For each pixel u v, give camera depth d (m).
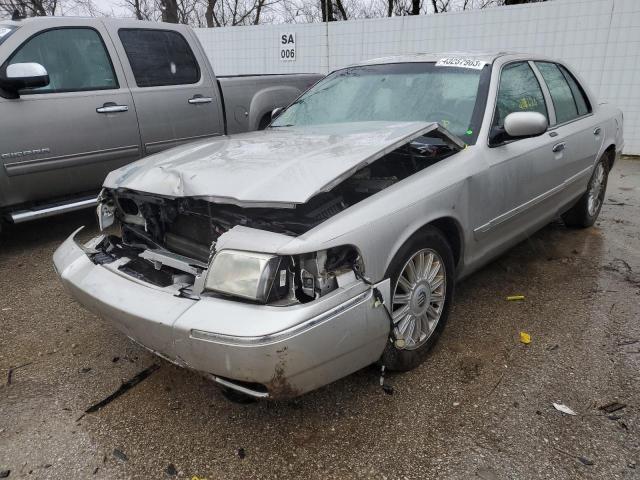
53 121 4.63
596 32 9.26
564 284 4.00
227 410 2.57
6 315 3.57
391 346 2.63
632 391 2.67
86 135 4.86
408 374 2.83
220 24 22.80
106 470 2.20
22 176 4.53
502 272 4.24
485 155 3.21
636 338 3.19
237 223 2.43
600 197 5.35
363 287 2.29
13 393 2.72
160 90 5.41
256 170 2.49
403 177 3.03
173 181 2.55
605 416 2.49
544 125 3.20
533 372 2.85
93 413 2.56
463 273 3.25
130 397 2.68
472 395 2.65
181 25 5.77
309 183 2.30
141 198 2.77
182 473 2.19
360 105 3.82
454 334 3.26
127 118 5.14
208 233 2.58
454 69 3.72
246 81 6.36
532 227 3.99
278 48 12.09
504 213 3.44
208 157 2.84
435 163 2.99
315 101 4.11
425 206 2.67
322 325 2.09
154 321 2.18
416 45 10.78
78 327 3.41
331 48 11.60
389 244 2.44
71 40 4.86
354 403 2.59
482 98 3.45
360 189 2.75
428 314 2.93
